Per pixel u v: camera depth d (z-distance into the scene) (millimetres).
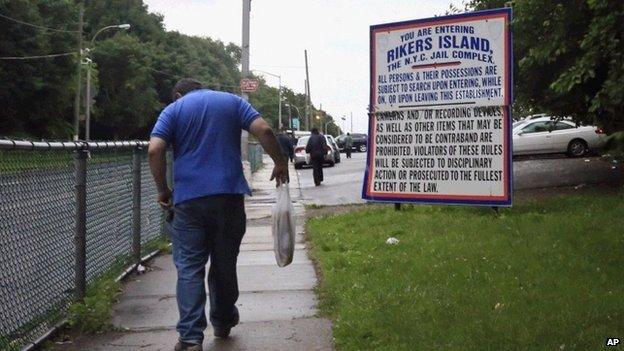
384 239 9383
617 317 5141
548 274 6520
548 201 12258
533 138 25766
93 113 65438
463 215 11180
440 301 5855
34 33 49375
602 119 10086
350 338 5195
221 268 5398
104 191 7469
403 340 5004
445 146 11578
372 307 5809
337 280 7098
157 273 8406
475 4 17109
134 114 76688
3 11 46844
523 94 15391
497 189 11164
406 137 11906
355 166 33406
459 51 11461
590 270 6625
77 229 6504
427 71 11711
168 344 5562
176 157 5340
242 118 5406
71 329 5949
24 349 5133
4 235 4922
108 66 73875
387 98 12047
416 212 11945
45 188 5742
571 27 10328
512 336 4852
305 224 12117
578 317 5148
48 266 5777
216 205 5227
